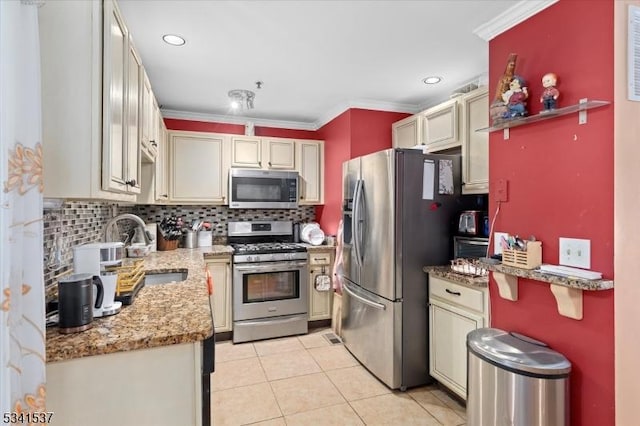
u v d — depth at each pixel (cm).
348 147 336
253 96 319
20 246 82
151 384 107
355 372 264
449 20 195
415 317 240
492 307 188
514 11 171
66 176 109
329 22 197
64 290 108
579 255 145
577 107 140
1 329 74
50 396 99
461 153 261
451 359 219
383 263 245
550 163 158
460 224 240
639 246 139
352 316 292
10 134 78
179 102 338
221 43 220
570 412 146
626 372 135
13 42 78
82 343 101
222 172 360
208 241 361
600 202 138
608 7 136
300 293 344
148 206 363
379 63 251
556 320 154
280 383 247
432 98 329
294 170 385
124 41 140
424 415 209
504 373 146
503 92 172
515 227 175
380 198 249
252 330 326
